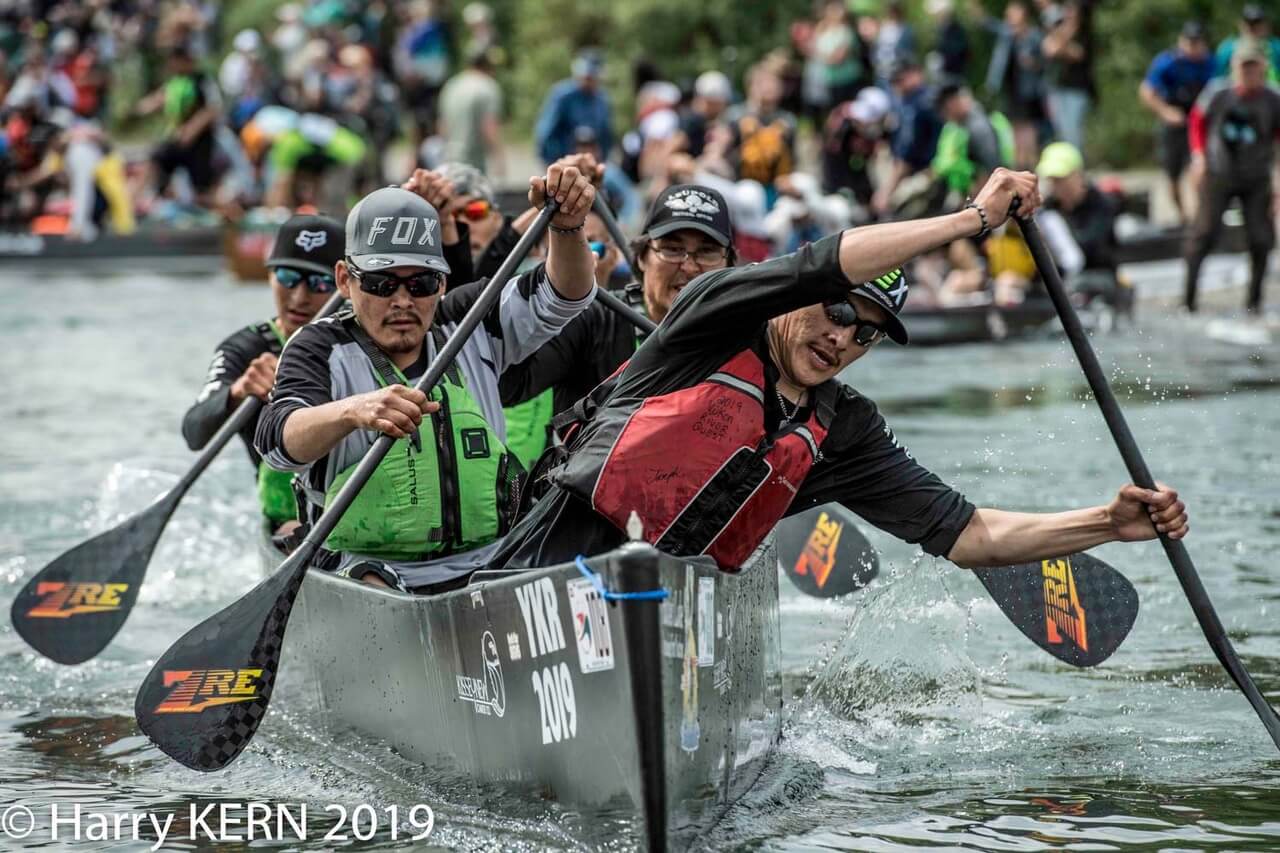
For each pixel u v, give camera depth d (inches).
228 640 679.7
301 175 2682.1
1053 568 761.0
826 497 677.3
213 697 677.3
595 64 2564.0
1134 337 1910.7
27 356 1897.1
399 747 673.6
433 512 717.3
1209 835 612.1
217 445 885.2
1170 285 2348.7
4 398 1635.1
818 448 630.5
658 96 2564.0
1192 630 894.4
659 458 609.6
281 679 783.1
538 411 833.5
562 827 585.6
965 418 1471.5
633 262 888.3
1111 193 2262.6
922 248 571.2
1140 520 677.3
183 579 1038.4
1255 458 1285.7
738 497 613.9
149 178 3056.1
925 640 837.8
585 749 567.8
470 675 618.8
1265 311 2092.8
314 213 923.4
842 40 2704.2
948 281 2089.1
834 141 2390.5
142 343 1995.6
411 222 695.1
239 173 3026.6
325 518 685.9
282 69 3978.8
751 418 611.5
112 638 871.1
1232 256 2448.3
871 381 1689.2
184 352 1930.4
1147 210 2657.5
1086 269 1985.7
